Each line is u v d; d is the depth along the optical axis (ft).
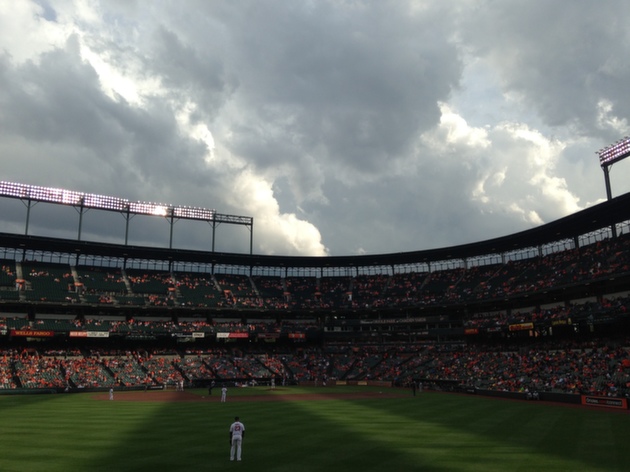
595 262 247.50
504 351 274.36
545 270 281.54
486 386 228.43
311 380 300.61
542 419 128.67
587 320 220.43
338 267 372.99
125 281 319.06
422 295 335.47
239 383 280.72
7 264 293.43
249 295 345.72
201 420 126.11
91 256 323.98
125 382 250.78
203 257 338.34
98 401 181.88
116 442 92.02
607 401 159.12
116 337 289.74
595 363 210.59
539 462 75.51
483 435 101.65
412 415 138.62
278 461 75.97
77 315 291.38
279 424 119.03
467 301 300.81
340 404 172.65
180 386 250.16
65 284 294.66
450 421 124.98
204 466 72.38
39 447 86.58
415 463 74.79
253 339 333.62
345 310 334.65
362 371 310.04
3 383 225.56
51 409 152.35
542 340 261.03
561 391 184.75
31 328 260.62
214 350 315.17
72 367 255.09
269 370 300.40
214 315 330.75
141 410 150.51
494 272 324.19
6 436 98.84
